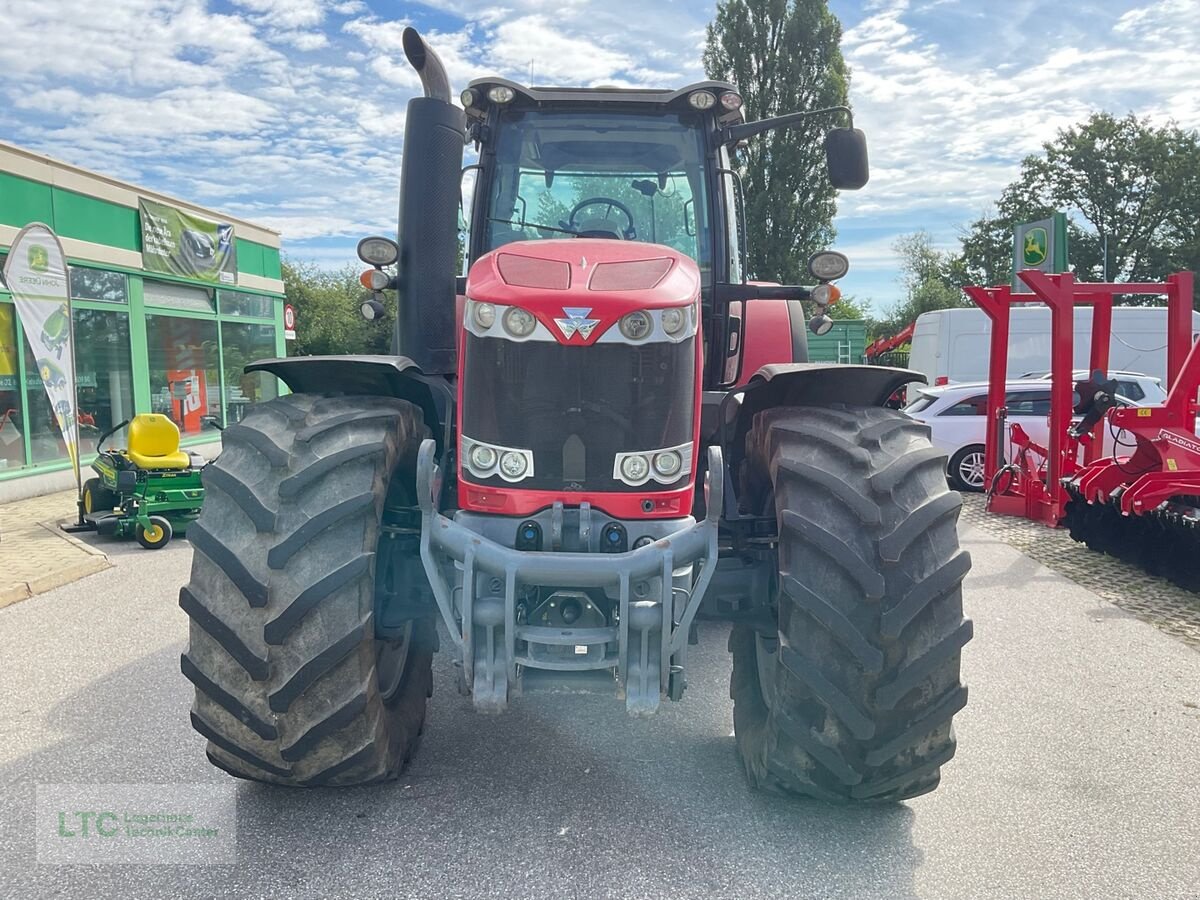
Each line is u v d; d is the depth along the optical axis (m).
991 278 47.53
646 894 2.69
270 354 18.30
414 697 3.52
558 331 2.95
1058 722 4.15
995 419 10.10
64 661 4.98
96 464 9.17
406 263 3.73
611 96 4.55
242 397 17.16
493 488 3.02
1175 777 3.56
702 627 5.55
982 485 12.17
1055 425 8.84
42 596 6.52
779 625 2.87
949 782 3.50
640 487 2.98
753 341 5.48
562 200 4.65
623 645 2.74
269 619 2.68
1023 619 5.97
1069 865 2.90
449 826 3.07
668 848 2.94
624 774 3.48
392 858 2.87
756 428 3.37
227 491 2.80
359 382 3.35
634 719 4.04
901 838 3.05
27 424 11.46
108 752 3.71
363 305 5.03
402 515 3.29
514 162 4.64
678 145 4.64
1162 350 16.33
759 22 30.78
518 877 2.77
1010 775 3.58
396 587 3.19
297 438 2.89
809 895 2.70
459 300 4.25
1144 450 7.30
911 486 2.86
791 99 30.36
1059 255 19.09
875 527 2.72
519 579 2.77
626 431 2.98
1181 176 43.09
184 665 2.79
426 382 3.40
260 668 2.67
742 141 4.82
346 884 2.73
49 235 8.73
